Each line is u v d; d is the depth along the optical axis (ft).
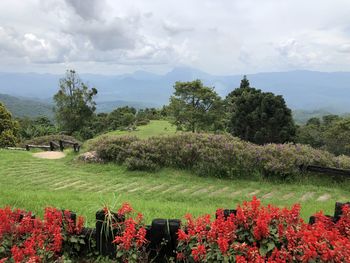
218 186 36.81
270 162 39.27
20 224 13.43
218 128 120.16
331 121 173.68
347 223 13.70
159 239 13.50
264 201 31.19
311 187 36.68
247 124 126.41
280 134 118.62
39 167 46.62
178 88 115.34
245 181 39.04
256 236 11.51
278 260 10.55
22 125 164.14
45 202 24.62
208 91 114.83
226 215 13.88
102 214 14.14
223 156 40.70
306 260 10.46
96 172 44.01
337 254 10.42
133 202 26.84
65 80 138.51
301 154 41.50
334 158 42.47
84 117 143.33
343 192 35.47
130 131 148.05
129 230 12.49
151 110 220.84
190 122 116.37
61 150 70.08
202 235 11.91
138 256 12.63
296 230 11.86
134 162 43.39
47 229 13.16
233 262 10.95
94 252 14.12
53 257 12.46
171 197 32.32
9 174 41.57
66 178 39.91
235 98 155.53
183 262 12.74
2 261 11.61
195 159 43.57
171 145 44.86
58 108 139.95
